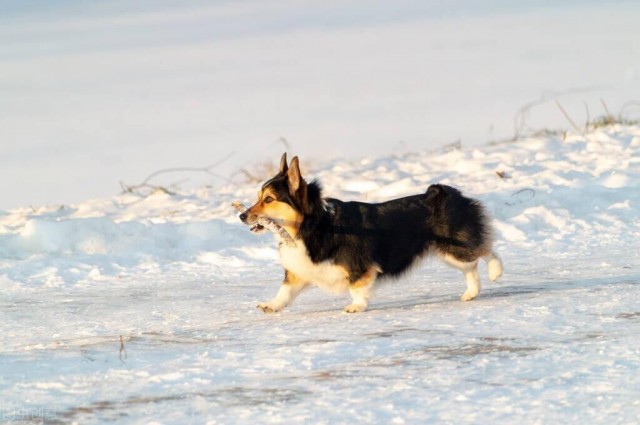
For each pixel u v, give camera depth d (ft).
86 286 41.88
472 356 25.32
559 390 21.68
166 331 31.24
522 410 20.34
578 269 40.68
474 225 35.94
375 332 29.19
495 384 22.43
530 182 61.26
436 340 27.58
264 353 26.68
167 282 42.50
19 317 34.68
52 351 28.19
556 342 26.63
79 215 65.00
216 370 24.89
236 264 46.83
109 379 24.38
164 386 23.52
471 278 35.60
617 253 44.37
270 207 33.22
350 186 65.82
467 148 78.79
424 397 21.57
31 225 51.06
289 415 20.59
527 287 37.04
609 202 55.72
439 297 36.06
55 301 38.09
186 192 71.72
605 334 27.43
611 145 72.13
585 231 50.37
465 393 21.71
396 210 35.32
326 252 33.45
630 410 20.07
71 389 23.48
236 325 31.78
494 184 62.13
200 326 31.94
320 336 28.91
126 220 58.85
